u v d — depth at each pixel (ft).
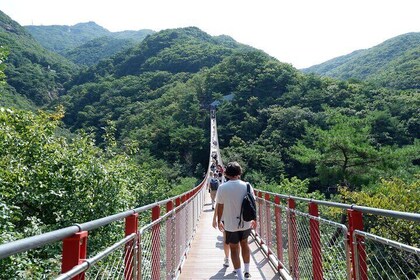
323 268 10.37
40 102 254.68
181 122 223.71
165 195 59.52
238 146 174.50
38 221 19.77
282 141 155.53
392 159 61.05
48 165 23.07
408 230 23.31
